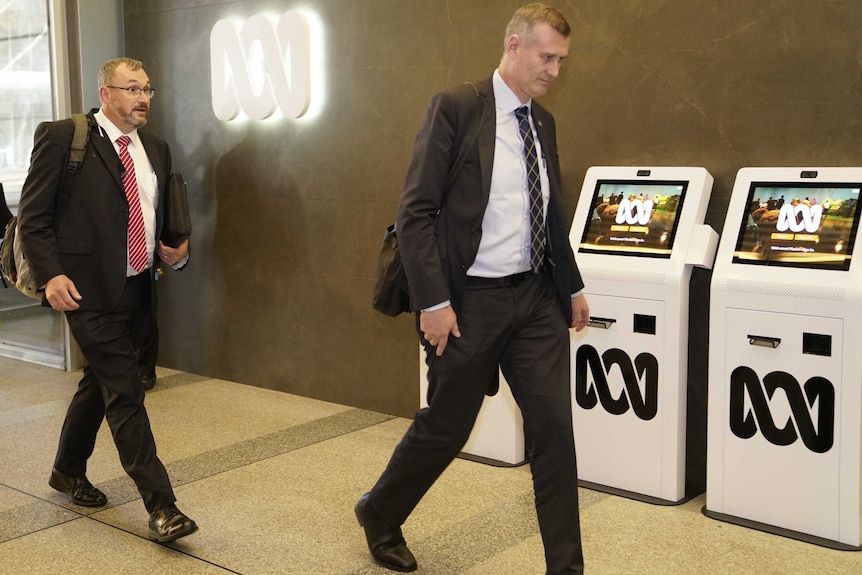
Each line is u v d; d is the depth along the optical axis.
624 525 3.10
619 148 3.63
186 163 5.23
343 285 4.61
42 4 5.26
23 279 3.08
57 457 3.30
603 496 3.37
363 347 4.58
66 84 5.27
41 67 5.34
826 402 2.89
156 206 3.18
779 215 3.04
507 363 2.52
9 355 5.85
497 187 2.42
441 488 3.47
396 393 4.48
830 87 3.11
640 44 3.53
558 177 2.56
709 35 3.35
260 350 5.03
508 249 2.43
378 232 4.44
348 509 3.27
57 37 5.21
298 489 3.47
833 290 2.83
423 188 2.37
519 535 3.02
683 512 3.22
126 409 2.94
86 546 2.95
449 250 2.43
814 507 2.96
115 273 2.96
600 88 3.65
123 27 5.43
